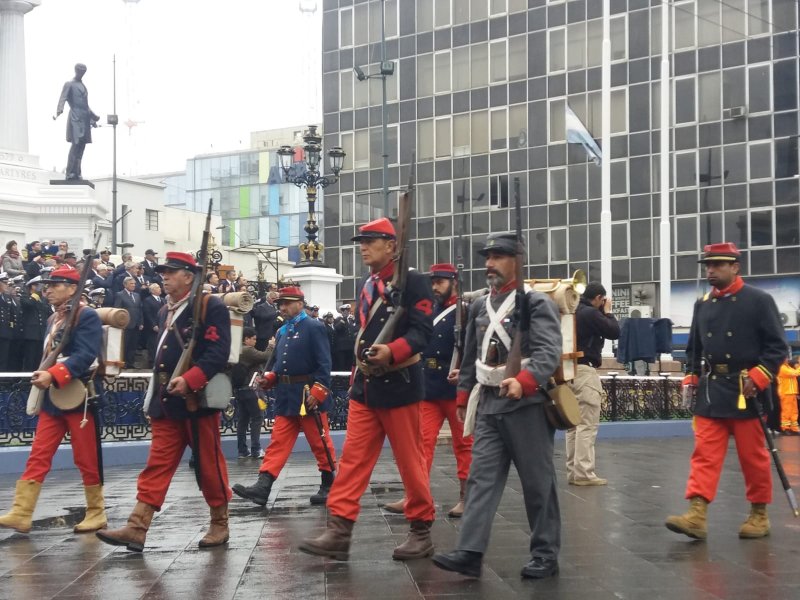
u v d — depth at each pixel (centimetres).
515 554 714
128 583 629
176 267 756
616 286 4512
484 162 4816
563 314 698
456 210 4891
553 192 4641
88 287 1795
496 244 660
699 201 4353
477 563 632
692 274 4353
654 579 626
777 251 4200
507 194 4756
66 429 857
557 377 651
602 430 1962
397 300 691
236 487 987
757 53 4250
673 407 2161
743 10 4278
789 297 4178
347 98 5241
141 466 1453
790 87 4184
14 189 2830
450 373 923
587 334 1152
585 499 1024
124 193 5503
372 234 707
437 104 4956
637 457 1530
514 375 630
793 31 4178
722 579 625
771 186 4216
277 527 856
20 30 3019
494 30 4800
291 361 1014
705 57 4350
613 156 4512
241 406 1541
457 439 935
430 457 966
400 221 698
